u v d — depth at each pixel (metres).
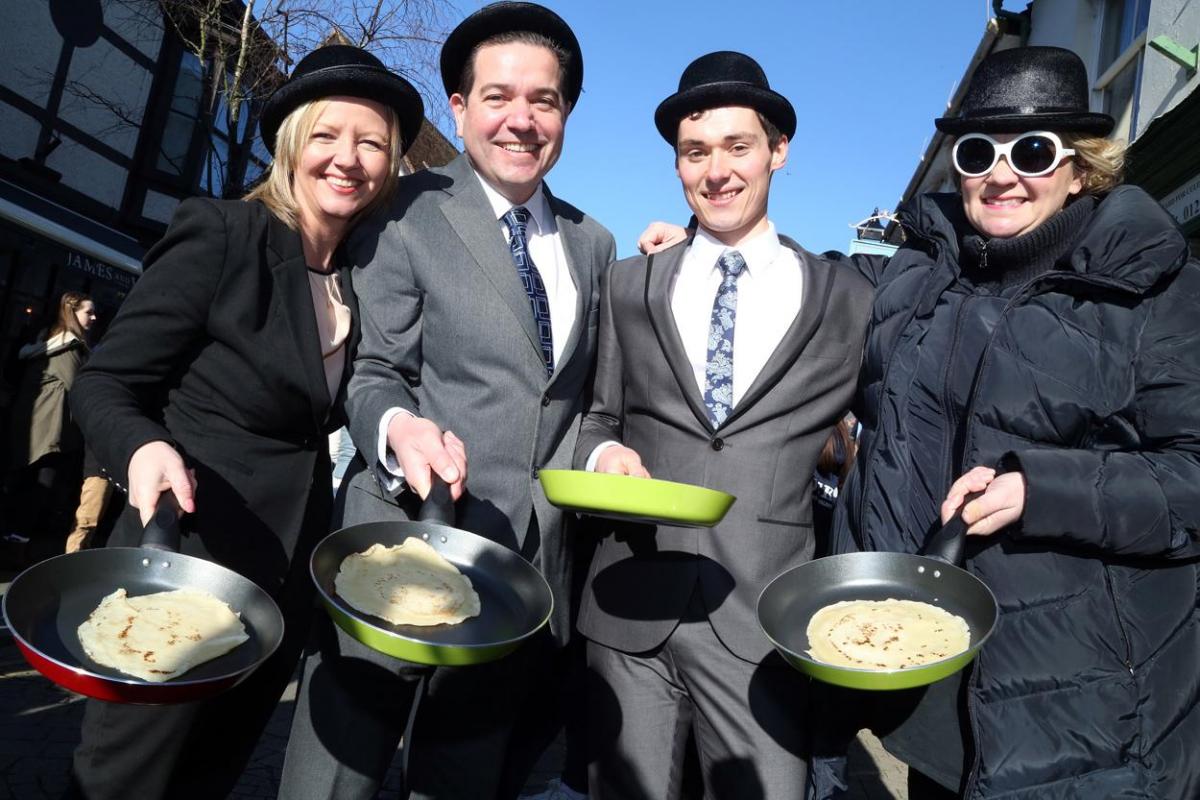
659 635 2.55
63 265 11.39
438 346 2.56
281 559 2.33
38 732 4.34
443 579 2.12
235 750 2.39
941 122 2.35
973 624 1.98
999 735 1.99
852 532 2.45
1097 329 2.08
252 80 11.43
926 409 2.30
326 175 2.36
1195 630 1.97
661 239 2.99
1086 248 2.07
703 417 2.59
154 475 1.92
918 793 2.35
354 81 2.31
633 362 2.73
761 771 2.47
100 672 1.63
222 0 11.46
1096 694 1.97
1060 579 2.03
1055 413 2.07
